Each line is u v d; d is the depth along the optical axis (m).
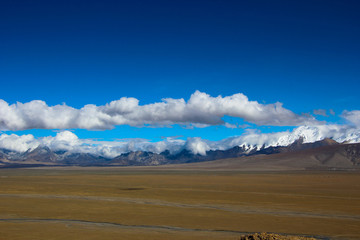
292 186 83.00
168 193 65.38
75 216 40.12
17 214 41.22
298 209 45.53
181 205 49.12
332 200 54.34
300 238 24.89
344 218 39.31
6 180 108.81
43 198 56.97
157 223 36.31
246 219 38.50
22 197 58.22
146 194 63.47
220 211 43.78
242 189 74.38
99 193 65.44
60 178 125.25
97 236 30.28
